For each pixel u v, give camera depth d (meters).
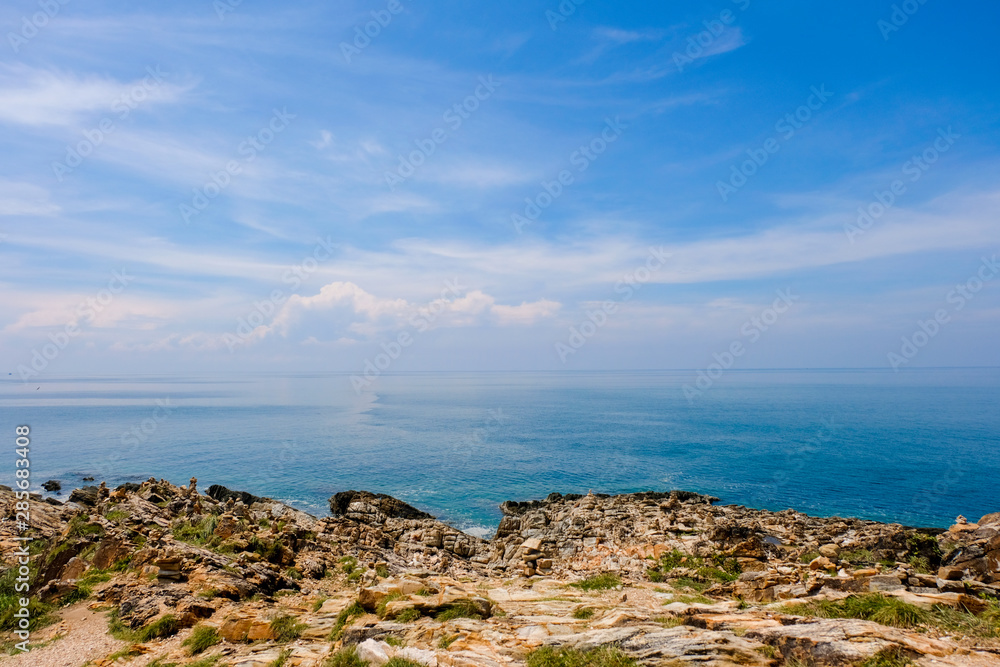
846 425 126.44
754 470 77.81
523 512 56.41
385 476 79.56
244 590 22.80
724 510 43.47
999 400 198.50
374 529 40.94
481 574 33.38
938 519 53.59
